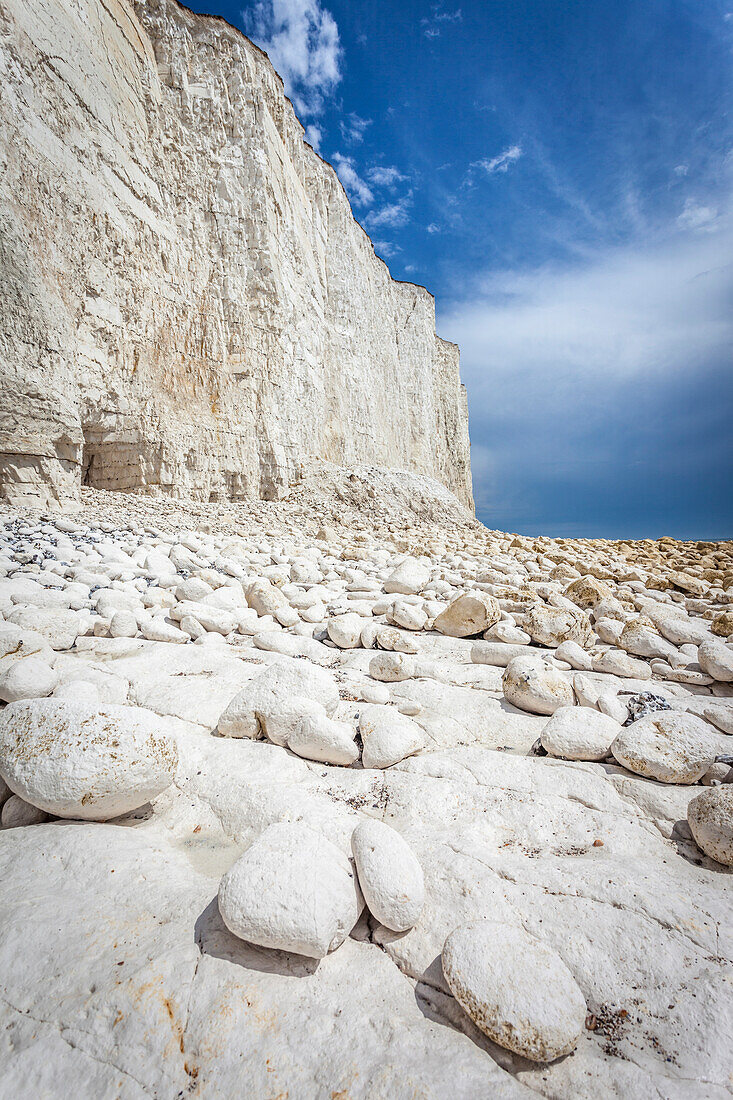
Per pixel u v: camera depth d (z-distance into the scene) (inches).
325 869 55.0
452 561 307.3
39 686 93.4
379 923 57.5
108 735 69.5
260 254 608.1
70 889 57.1
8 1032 43.9
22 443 311.0
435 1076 41.4
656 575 281.1
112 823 72.1
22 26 333.1
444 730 100.1
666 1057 43.4
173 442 489.4
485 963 47.1
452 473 1374.3
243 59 601.0
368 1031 45.2
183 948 50.5
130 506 403.2
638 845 69.1
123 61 463.5
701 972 49.0
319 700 97.3
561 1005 44.5
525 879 60.0
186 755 86.3
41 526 258.8
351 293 941.8
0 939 50.4
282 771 83.4
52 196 349.1
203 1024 44.4
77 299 373.1
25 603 152.9
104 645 131.6
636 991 48.0
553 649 156.6
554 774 83.2
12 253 306.3
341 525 557.9
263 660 132.3
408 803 75.9
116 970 47.6
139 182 466.3
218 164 584.4
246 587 179.2
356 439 919.7
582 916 54.7
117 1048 42.8
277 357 629.9
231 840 69.9
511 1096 40.2
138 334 447.2
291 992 48.1
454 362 1424.7
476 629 166.1
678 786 81.4
